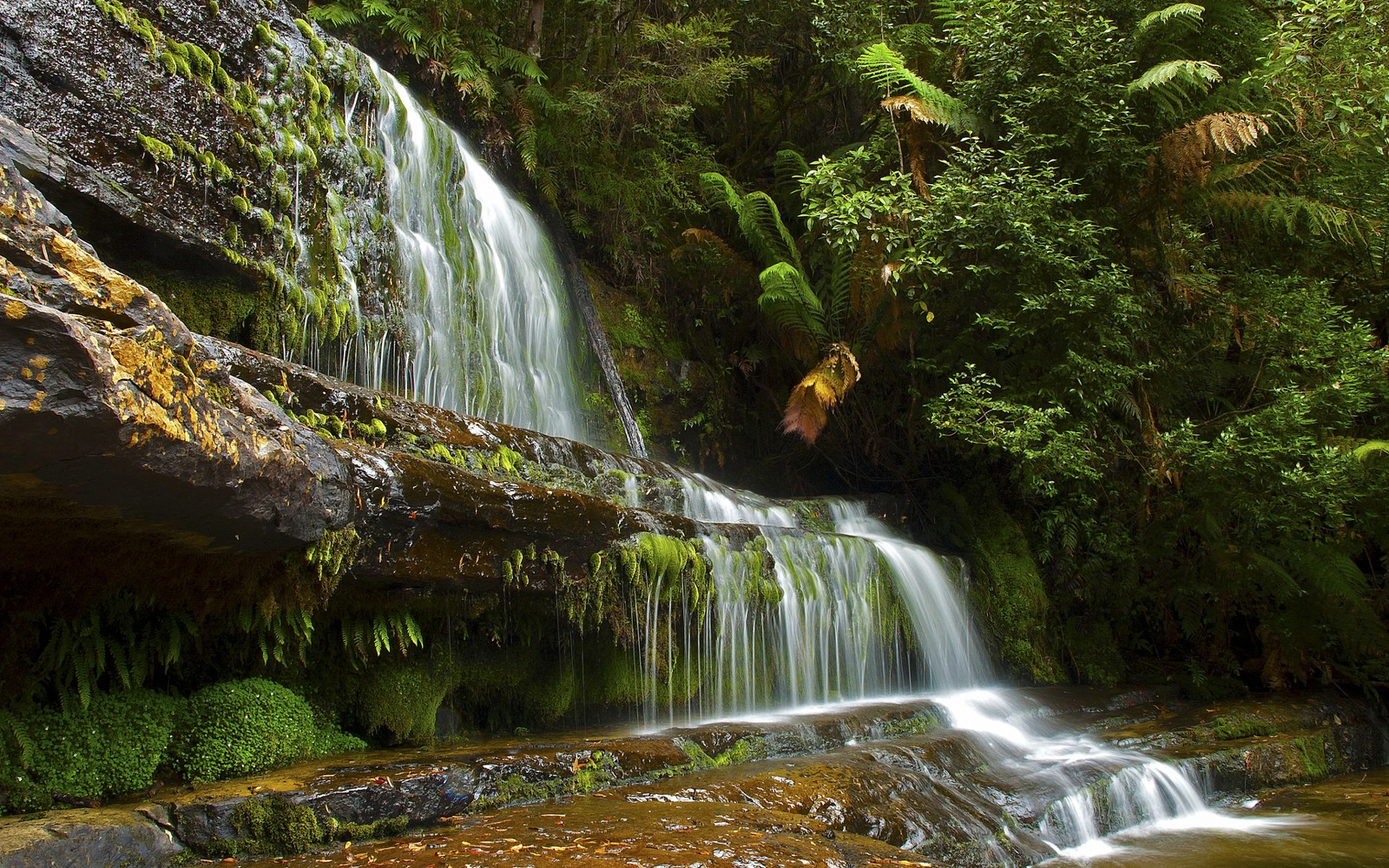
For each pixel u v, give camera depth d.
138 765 3.35
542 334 8.83
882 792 4.21
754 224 9.98
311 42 6.27
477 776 3.61
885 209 8.64
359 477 3.59
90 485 2.42
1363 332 8.21
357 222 6.34
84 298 2.37
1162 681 8.97
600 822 3.32
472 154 8.82
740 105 13.55
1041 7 8.25
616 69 10.49
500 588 4.39
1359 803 6.05
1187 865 4.57
